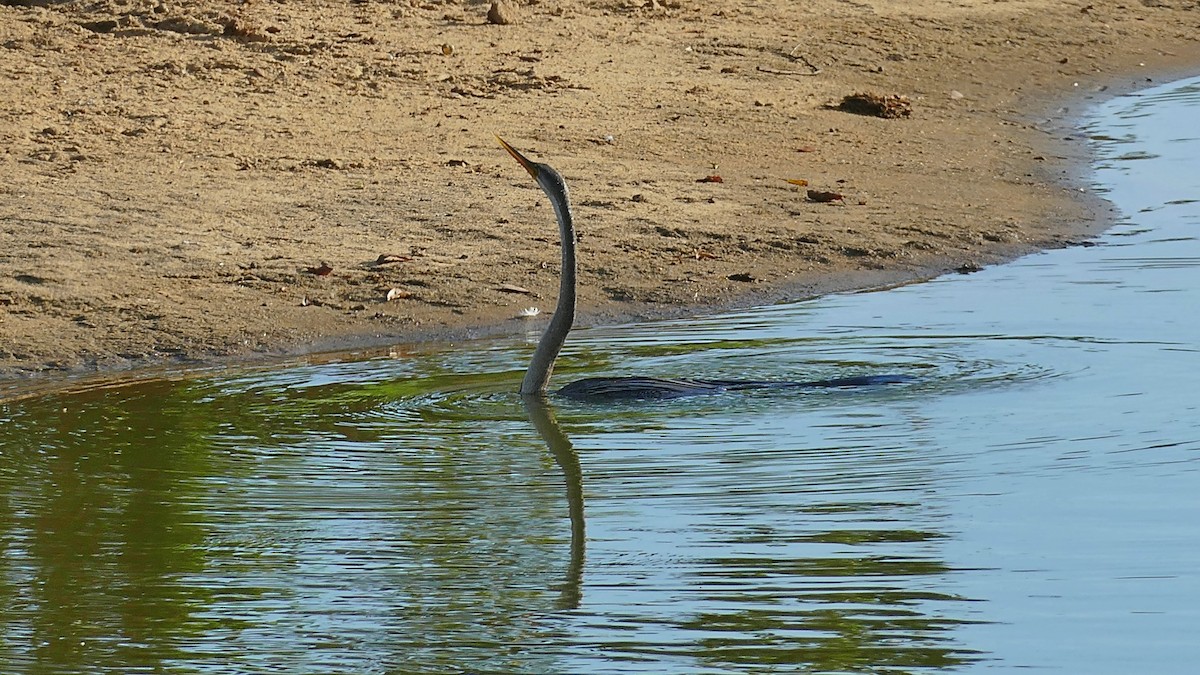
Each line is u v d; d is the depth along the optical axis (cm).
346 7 5372
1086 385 2300
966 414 2162
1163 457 1966
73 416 2300
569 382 2411
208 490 1939
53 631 1546
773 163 4138
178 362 2700
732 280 3195
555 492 1898
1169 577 1614
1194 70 5947
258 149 3934
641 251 3350
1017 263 3312
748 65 5266
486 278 3150
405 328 2895
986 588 1600
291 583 1650
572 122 4384
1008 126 4828
